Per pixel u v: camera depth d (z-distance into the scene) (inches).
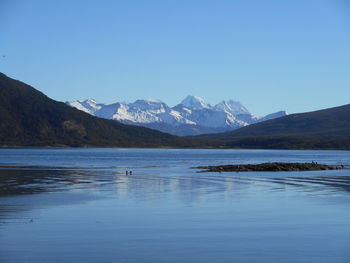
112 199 1402.6
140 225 960.9
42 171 2925.7
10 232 879.7
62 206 1238.3
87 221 1003.3
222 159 5905.5
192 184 1969.7
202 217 1061.8
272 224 974.4
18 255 720.3
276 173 2844.5
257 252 744.3
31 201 1343.5
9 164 3951.8
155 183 2015.3
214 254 732.7
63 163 4266.7
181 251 749.9
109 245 785.6
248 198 1437.0
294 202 1333.7
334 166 3622.0
